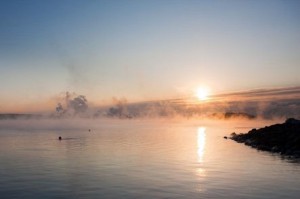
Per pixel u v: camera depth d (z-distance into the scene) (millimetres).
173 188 30094
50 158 49594
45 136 101125
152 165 42719
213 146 67625
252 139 74750
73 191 29281
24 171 38719
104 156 51688
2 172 38188
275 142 63594
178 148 63719
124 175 36031
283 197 27125
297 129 67500
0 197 27594
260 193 28312
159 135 106562
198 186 30781
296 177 34750
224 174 36469
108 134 111938
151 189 29781
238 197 27125
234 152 56750
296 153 53125
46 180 33750
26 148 64500
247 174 36406
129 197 27234
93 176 35562
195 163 44281
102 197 27312
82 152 57188
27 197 27547
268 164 43344
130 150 60344
